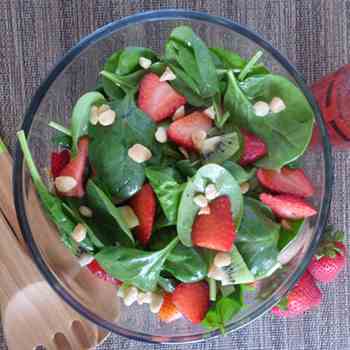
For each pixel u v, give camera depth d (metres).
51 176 0.47
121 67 0.46
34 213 0.48
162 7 0.57
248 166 0.46
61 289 0.48
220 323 0.47
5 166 0.56
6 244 0.56
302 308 0.57
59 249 0.49
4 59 0.56
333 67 0.59
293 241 0.48
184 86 0.46
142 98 0.45
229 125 0.46
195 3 0.57
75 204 0.45
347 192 0.59
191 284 0.46
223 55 0.48
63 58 0.46
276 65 0.48
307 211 0.46
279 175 0.46
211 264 0.45
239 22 0.58
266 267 0.46
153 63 0.46
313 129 0.47
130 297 0.47
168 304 0.48
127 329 0.50
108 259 0.43
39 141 0.48
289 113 0.46
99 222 0.45
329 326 0.60
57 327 0.56
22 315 0.56
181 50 0.45
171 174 0.43
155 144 0.45
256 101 0.47
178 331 0.50
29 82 0.56
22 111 0.56
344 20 0.58
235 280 0.45
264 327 0.59
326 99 0.56
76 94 0.48
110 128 0.45
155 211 0.44
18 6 0.56
